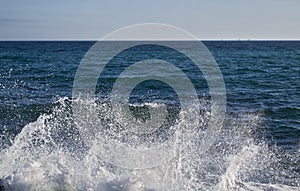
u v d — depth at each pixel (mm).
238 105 14133
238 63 35625
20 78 20719
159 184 6066
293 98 16141
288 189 6645
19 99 14336
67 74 22641
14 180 5402
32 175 5535
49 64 30516
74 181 5645
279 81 22172
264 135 10266
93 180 5785
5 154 7059
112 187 5473
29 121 11398
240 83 21031
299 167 7770
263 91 18031
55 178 5551
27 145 7473
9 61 33812
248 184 6762
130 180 5594
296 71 28469
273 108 13680
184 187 6273
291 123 11594
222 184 6539
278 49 70062
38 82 19312
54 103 13562
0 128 10547
